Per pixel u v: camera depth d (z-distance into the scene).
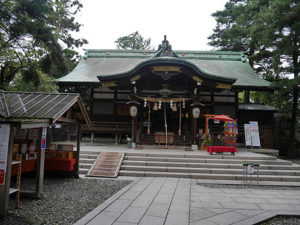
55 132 17.28
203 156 10.45
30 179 7.47
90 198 5.62
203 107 17.61
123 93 17.94
